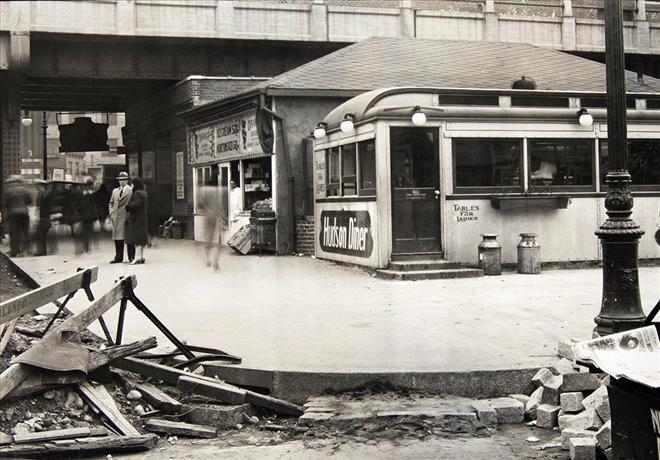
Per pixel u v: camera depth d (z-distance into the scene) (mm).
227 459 5551
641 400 4117
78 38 30062
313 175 20062
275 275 15664
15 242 21125
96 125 43125
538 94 16250
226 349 8203
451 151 15516
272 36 31328
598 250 16531
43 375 6184
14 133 31672
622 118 7621
